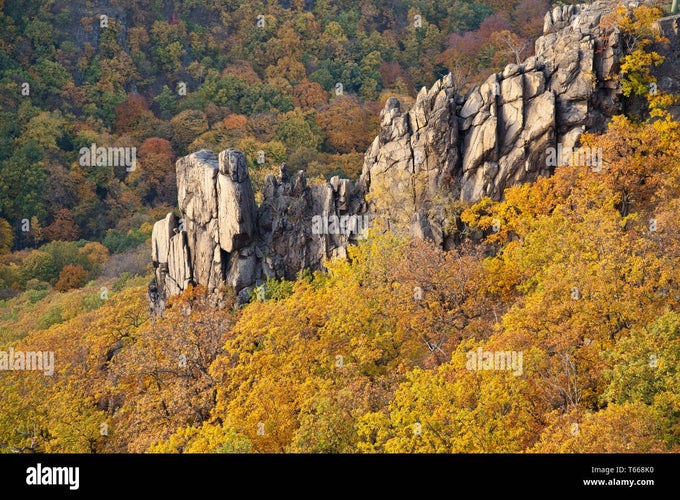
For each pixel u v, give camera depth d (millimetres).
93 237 167500
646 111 80750
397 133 83062
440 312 68000
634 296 55719
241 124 174125
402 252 75062
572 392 52031
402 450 48969
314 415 54000
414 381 53875
